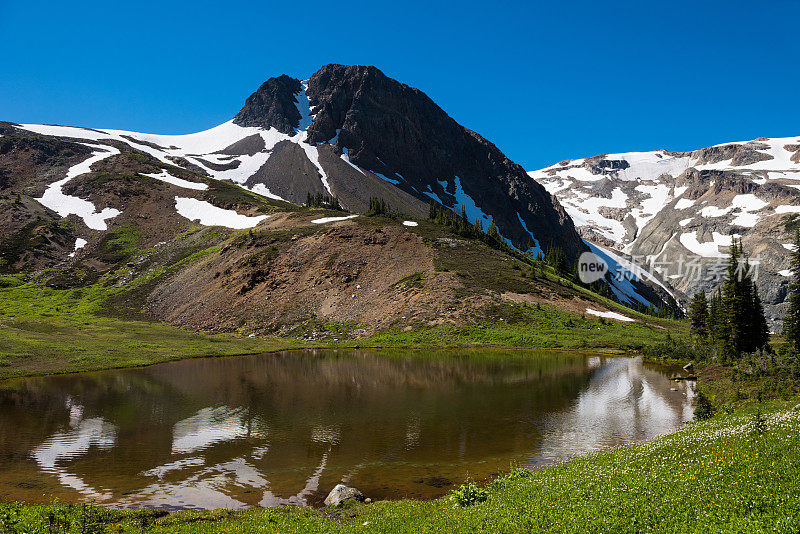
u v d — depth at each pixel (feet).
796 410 58.80
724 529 30.40
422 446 80.79
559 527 34.63
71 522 46.55
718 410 90.58
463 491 48.80
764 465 39.47
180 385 140.26
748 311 190.80
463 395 125.18
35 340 209.26
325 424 96.02
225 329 286.66
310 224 421.59
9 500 58.59
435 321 260.21
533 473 55.42
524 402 116.47
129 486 63.72
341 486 58.08
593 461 56.44
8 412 107.14
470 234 414.21
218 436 87.81
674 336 267.18
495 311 267.39
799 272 187.83
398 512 47.62
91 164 623.77
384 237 354.54
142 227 487.20
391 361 192.13
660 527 32.45
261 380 148.97
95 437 87.45
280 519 48.44
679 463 45.70
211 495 60.34
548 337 241.96
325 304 295.69
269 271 332.39
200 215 517.14
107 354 190.80
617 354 216.13
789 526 29.07
